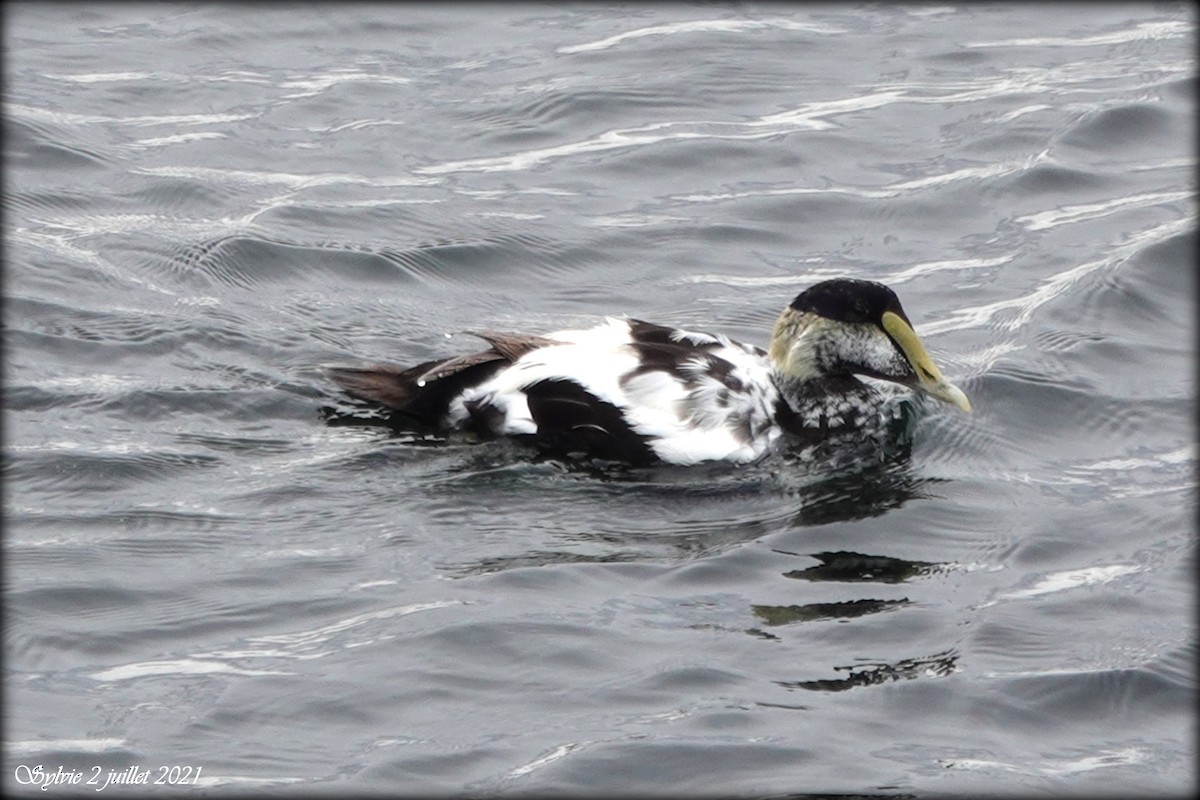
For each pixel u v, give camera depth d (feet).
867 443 48.67
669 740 35.55
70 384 49.78
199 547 42.45
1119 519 44.98
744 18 80.02
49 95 69.97
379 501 44.65
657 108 71.20
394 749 35.24
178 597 40.40
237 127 68.49
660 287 58.90
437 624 39.29
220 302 55.67
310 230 60.70
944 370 53.36
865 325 48.78
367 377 49.06
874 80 74.08
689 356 47.96
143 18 78.18
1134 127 69.31
